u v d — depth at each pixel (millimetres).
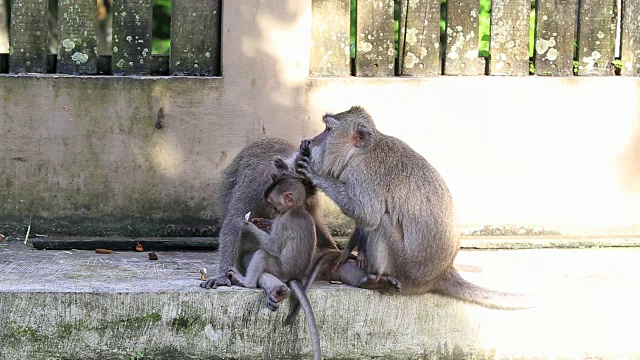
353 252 10859
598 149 11859
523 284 9984
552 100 11758
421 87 11570
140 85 11328
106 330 9211
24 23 11445
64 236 11445
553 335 9750
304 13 11344
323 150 9516
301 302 9242
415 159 9594
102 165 11422
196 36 11523
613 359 9836
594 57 11992
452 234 9445
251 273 9492
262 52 11359
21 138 11320
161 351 9281
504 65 11836
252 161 10305
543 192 11852
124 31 11484
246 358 9398
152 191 11492
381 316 9547
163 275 10016
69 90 11289
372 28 11664
